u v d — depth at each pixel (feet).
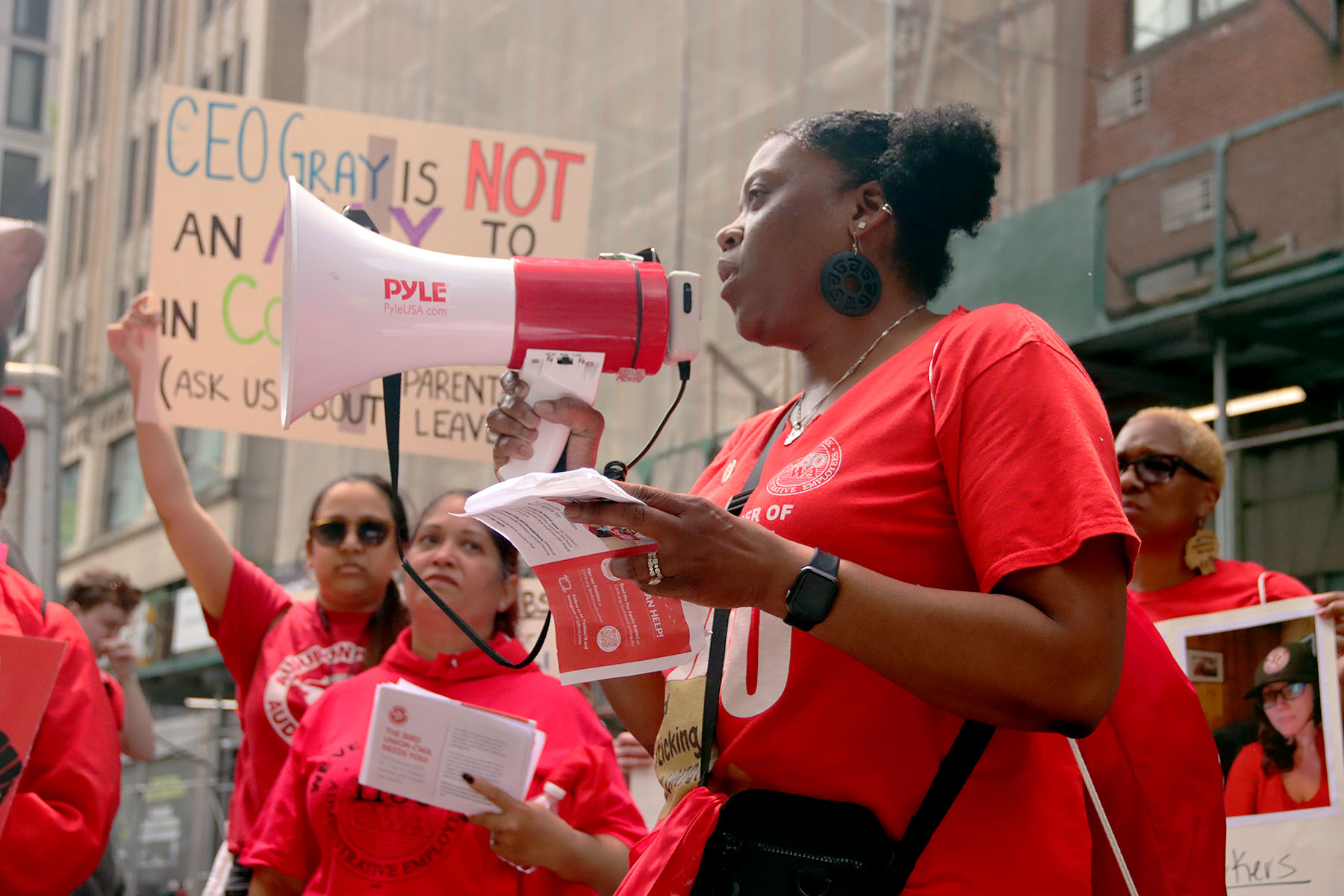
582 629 4.27
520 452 4.95
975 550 3.98
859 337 4.90
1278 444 23.63
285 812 8.31
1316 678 7.39
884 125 4.99
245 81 53.67
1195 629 7.83
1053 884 4.04
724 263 5.14
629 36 29.12
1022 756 4.16
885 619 3.75
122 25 66.18
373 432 11.28
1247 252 24.06
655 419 26.08
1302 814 7.25
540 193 11.64
